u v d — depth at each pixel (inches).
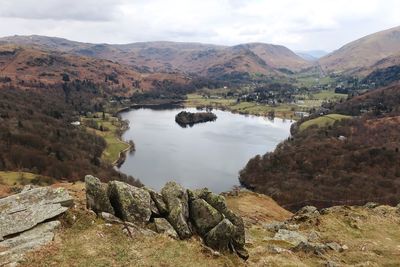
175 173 7116.1
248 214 2409.0
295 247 1261.1
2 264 819.4
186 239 1081.4
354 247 1348.4
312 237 1434.5
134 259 924.6
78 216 1055.0
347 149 7628.0
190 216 1167.6
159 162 7844.5
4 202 1072.2
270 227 1632.6
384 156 6855.3
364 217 1764.3
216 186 6491.1
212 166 7623.0
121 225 1056.2
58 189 1123.9
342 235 1491.1
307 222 1669.5
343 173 6412.4
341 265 1112.2
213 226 1125.7
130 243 992.9
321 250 1248.8
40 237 935.7
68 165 6461.6
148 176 6894.7
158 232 1074.7
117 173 6756.9
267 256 1118.4
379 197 5438.0
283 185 6087.6
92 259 895.1
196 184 6550.2
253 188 6412.4
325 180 6181.1
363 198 5462.6
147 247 987.3
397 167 6476.4
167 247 1000.2
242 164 7815.0
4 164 6072.8
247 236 1375.5
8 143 7012.8
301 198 5565.9
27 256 857.5
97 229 1018.1
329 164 6884.8
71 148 7716.5
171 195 1184.8
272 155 7485.2
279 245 1306.6
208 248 1039.0
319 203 5418.3
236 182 6756.9
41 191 1120.2
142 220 1100.5
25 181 4522.6
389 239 1486.2
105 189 1146.7
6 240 914.7
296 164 7032.5
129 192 1128.2
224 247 1080.2
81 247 934.4
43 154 6820.9
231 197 2967.5
